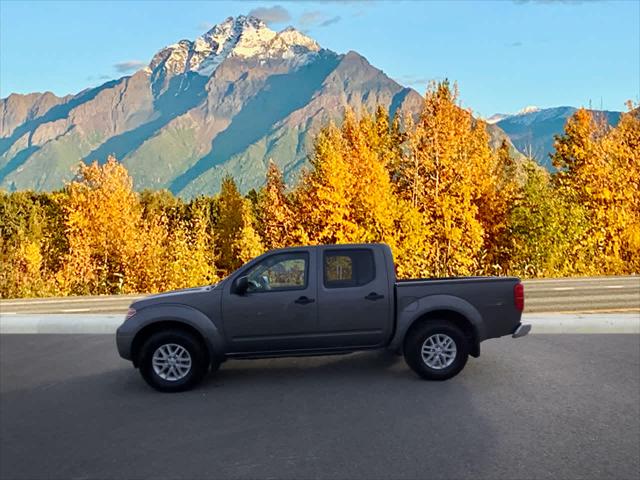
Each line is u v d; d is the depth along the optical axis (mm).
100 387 8727
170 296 8695
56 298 25297
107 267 39906
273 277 8711
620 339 11414
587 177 36594
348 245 8844
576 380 8375
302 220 33344
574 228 34219
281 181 36656
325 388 8281
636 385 8070
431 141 36281
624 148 37562
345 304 8586
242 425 6793
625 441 6000
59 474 5531
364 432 6422
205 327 8438
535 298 18344
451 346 8555
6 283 33062
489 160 38719
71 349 11688
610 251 35906
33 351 11555
